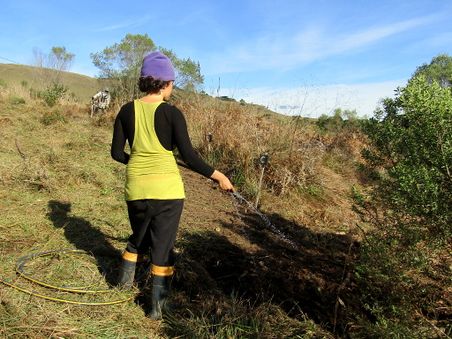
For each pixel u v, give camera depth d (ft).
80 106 45.62
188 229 16.80
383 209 10.39
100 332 9.43
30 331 8.85
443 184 9.00
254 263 14.93
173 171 10.29
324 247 17.33
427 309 10.03
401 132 9.66
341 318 11.58
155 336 9.79
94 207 16.69
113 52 54.85
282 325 10.76
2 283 10.43
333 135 32.86
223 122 27.86
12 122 29.17
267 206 21.45
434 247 9.23
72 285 11.07
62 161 21.09
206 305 11.38
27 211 15.20
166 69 10.25
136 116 10.18
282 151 25.36
